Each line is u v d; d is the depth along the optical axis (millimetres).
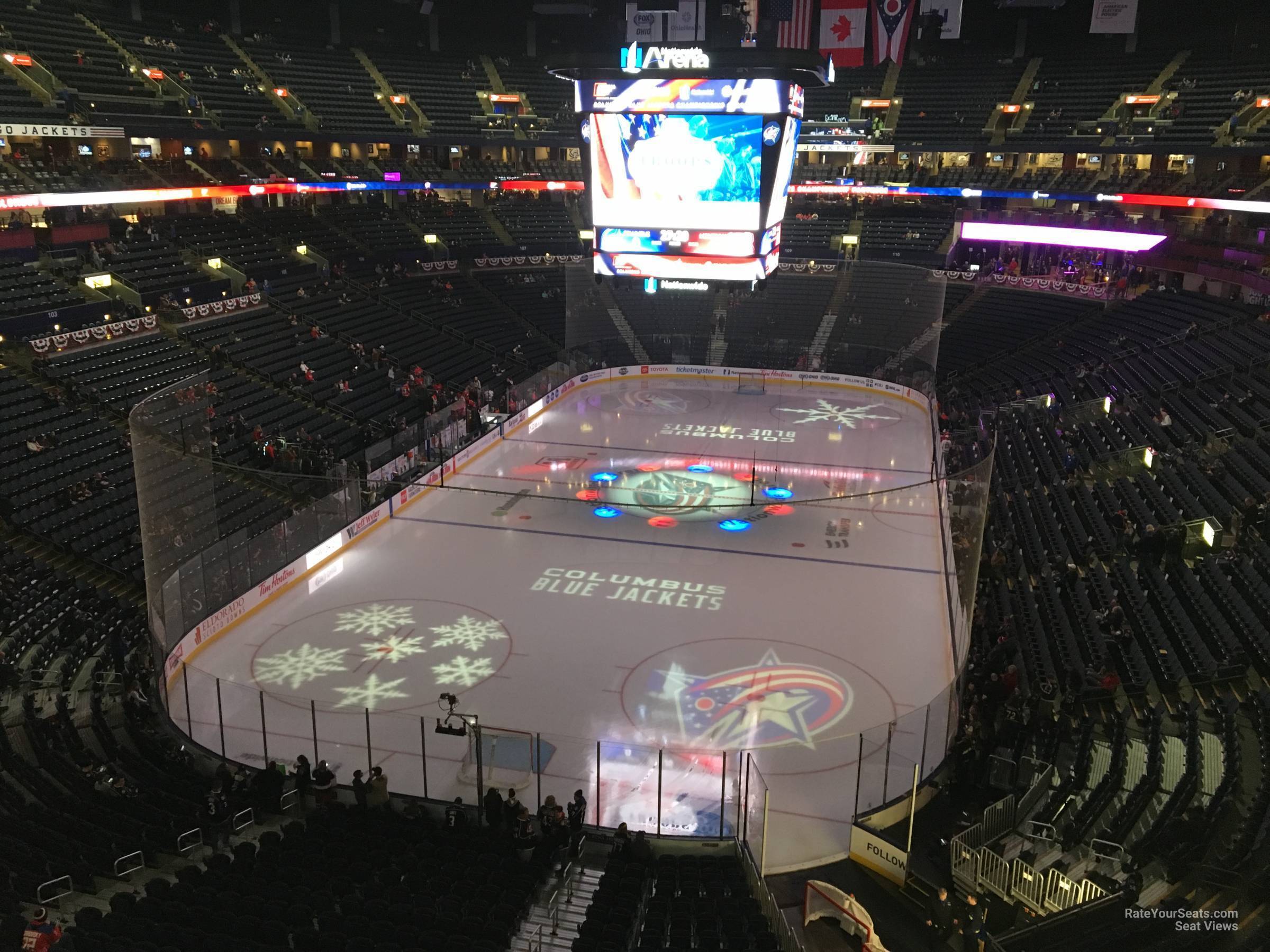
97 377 30844
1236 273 41156
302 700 19203
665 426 40469
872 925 12625
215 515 22328
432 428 33656
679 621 22953
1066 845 13312
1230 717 15734
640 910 12164
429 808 15312
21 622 19797
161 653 18859
